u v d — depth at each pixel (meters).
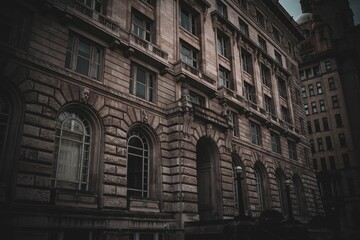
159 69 23.08
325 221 31.84
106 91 18.72
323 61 71.62
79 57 18.55
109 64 19.61
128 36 21.08
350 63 69.44
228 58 32.94
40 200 14.12
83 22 18.19
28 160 14.14
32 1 16.25
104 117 18.22
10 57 14.78
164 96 22.89
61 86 16.53
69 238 15.11
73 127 17.19
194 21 29.98
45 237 13.82
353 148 63.53
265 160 32.84
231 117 29.92
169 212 20.09
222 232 17.86
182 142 21.23
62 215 14.54
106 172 17.31
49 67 16.12
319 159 67.19
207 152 25.14
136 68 21.83
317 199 42.47
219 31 32.44
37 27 16.31
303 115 47.25
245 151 29.97
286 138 39.16
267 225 20.44
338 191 62.53
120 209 17.38
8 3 15.66
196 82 25.33
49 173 14.74
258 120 33.91
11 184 13.46
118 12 21.41
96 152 17.55
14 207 13.06
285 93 43.38
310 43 79.88
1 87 14.48
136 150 20.33
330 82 69.81
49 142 15.15
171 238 19.38
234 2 36.41
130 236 17.80
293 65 48.88
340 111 66.94
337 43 73.31
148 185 20.39
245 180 28.66
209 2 32.16
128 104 19.95
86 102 17.48
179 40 26.64
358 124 64.69
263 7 43.50
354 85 67.56
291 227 21.50
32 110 14.89
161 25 24.80
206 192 24.64
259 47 37.56
